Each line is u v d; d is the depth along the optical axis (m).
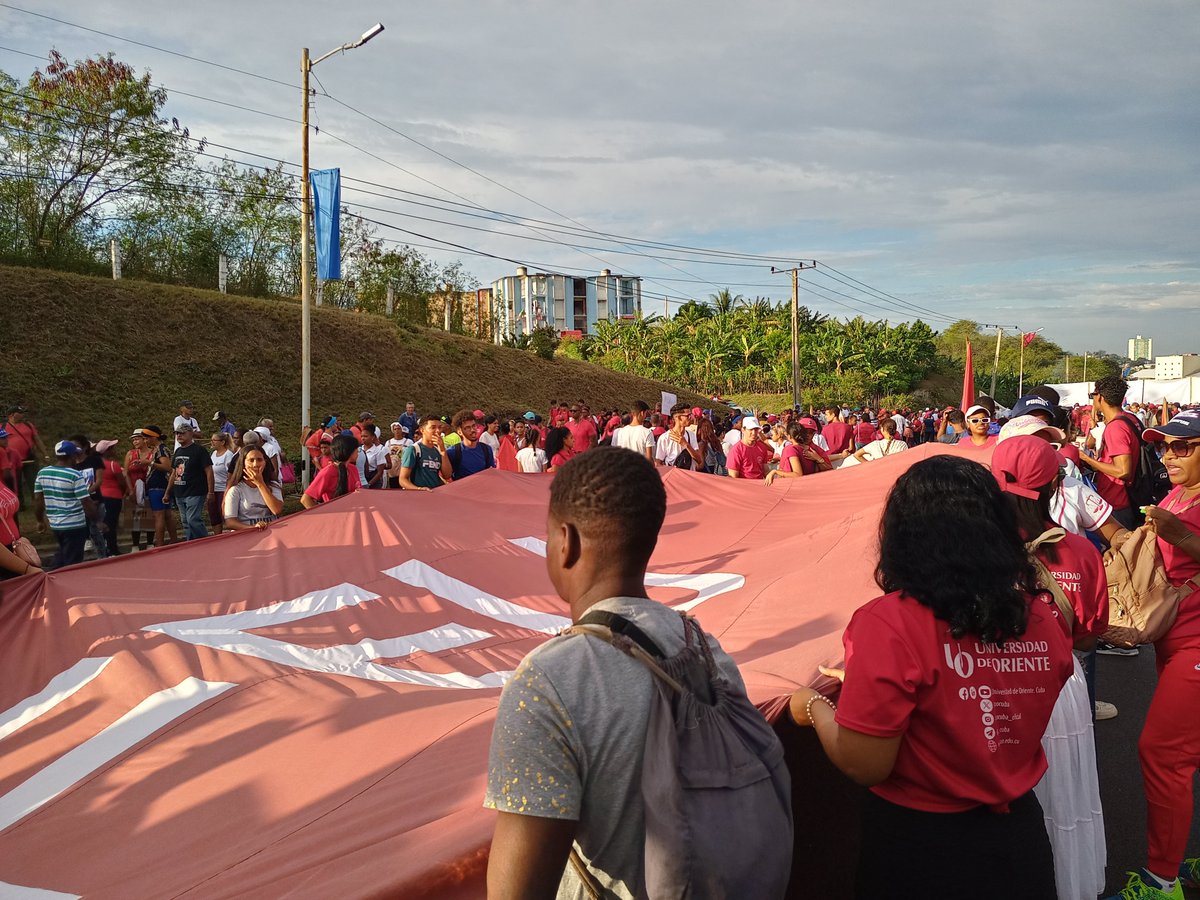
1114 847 4.13
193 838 2.39
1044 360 119.88
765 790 1.51
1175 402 39.41
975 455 6.76
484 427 15.92
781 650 3.26
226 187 36.88
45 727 3.32
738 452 10.01
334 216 18.75
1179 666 3.45
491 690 3.51
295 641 4.11
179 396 24.45
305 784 2.56
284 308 31.91
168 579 4.75
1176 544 3.48
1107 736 5.39
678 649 1.58
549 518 1.71
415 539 5.61
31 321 24.17
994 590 1.93
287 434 24.39
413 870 1.72
